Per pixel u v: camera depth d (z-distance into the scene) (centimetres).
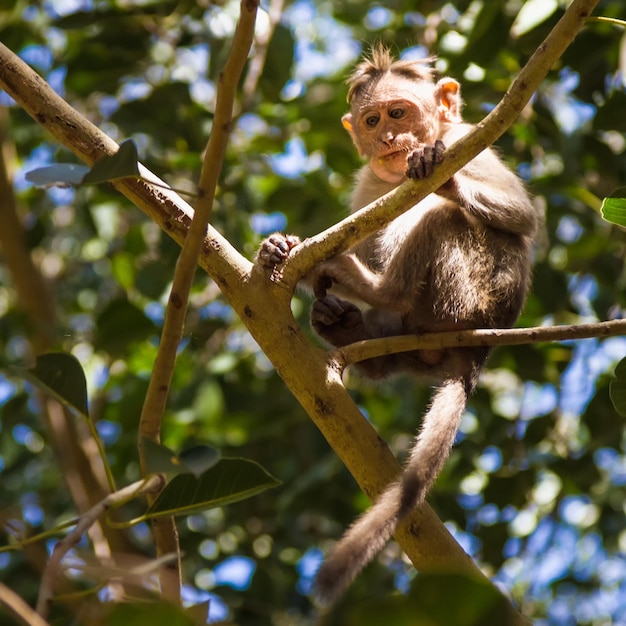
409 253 873
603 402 1136
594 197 1178
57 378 556
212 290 1391
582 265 1252
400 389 1291
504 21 1078
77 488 1252
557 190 1177
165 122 1234
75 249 1584
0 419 1320
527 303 1171
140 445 521
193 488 568
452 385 818
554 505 1238
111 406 1245
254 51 1269
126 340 1188
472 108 1216
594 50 1095
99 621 417
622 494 1280
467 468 1207
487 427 1211
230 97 563
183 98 1230
